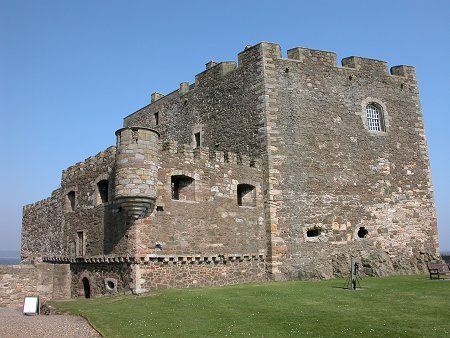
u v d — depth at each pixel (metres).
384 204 27.75
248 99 26.47
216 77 29.16
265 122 25.16
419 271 27.23
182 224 21.28
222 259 22.30
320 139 26.41
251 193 24.62
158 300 17.05
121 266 20.70
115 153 22.25
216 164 23.16
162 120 34.34
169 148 21.52
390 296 17.12
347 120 27.58
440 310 14.44
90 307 16.92
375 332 11.85
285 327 12.55
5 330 14.01
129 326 13.45
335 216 25.91
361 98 28.47
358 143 27.67
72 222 26.25
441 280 21.86
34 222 34.16
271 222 24.12
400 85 30.28
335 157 26.64
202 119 29.84
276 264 23.83
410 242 28.23
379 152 28.31
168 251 20.59
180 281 20.81
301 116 26.14
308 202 25.30
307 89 26.67
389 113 29.33
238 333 12.13
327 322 12.97
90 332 13.34
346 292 18.17
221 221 22.70
